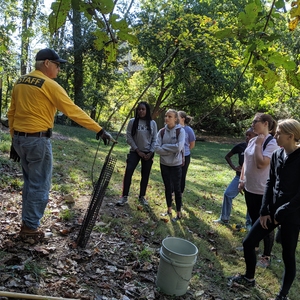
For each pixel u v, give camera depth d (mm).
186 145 6262
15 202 4754
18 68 15062
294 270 3389
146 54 19953
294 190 3232
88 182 6383
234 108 28562
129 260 3812
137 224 4898
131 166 5582
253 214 4297
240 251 4711
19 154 3531
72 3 1587
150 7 16266
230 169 12633
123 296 3086
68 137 13836
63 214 4551
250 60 1934
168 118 5328
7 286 2867
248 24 1734
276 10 1749
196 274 3824
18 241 3615
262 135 4070
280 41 12625
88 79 22484
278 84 16516
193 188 8367
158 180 8195
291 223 3240
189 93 22734
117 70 22438
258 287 3852
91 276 3312
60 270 3281
